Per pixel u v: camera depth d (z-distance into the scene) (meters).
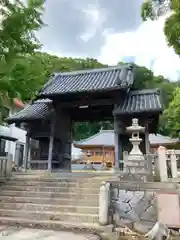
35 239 4.53
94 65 31.34
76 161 24.34
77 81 12.88
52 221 5.77
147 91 12.18
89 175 8.95
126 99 11.77
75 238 4.62
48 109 13.09
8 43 2.50
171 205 5.66
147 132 10.48
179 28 4.74
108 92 10.73
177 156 7.70
